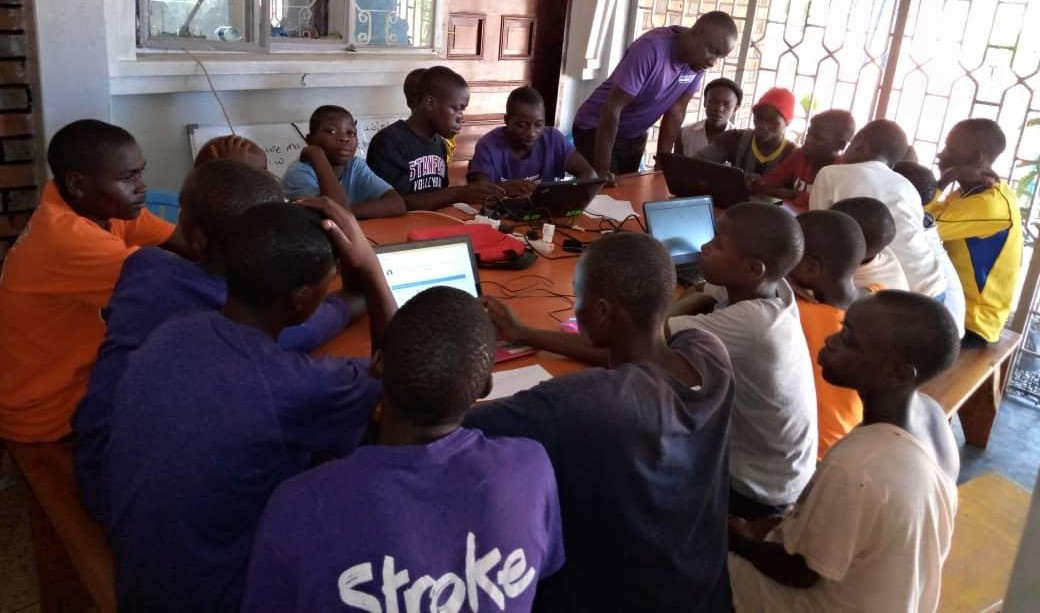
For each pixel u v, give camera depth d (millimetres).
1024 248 3639
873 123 3000
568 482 1211
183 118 3502
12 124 2883
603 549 1260
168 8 3371
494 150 3295
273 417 1175
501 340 1832
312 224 1244
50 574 1801
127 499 1188
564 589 1300
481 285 2131
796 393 1673
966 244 2980
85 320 1737
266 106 3738
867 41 4117
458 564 983
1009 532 1914
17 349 1731
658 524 1246
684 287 2369
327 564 941
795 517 1428
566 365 1798
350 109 4031
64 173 1736
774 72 4543
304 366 1221
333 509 953
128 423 1198
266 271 1183
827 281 1911
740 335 1631
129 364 1252
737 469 1733
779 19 4449
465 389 1016
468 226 2541
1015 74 3641
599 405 1191
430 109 3102
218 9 3520
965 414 3074
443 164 3242
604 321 1320
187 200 1502
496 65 4648
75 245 1681
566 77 4949
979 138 3004
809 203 2902
